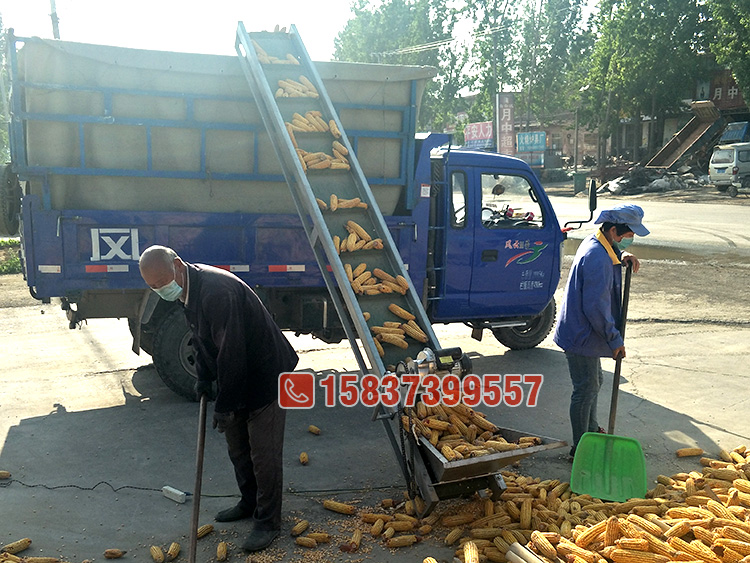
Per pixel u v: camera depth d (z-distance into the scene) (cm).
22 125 545
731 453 501
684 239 1762
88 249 577
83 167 567
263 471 384
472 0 4600
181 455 508
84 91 557
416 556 378
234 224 614
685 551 341
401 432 411
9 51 532
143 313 596
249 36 641
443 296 715
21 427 556
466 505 426
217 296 350
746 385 680
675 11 3872
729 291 1151
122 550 378
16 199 620
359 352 464
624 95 4156
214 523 412
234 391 356
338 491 456
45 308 1033
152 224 591
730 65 3284
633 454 424
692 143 3844
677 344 832
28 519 411
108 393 644
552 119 5438
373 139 656
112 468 484
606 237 471
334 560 373
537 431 566
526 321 779
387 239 523
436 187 701
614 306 494
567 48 4641
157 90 577
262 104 573
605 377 705
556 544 364
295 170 516
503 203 741
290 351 400
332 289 498
